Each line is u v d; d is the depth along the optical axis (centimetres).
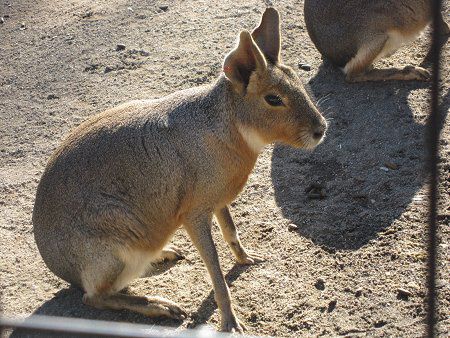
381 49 226
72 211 174
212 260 175
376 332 168
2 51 264
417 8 225
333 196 197
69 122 229
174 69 242
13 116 235
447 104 214
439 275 175
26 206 205
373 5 223
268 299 177
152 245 178
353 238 186
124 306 177
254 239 190
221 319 174
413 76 224
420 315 169
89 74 246
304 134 175
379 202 193
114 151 175
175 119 175
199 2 271
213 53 245
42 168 216
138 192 174
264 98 173
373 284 176
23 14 286
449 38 235
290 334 171
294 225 191
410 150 205
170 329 174
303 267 182
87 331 134
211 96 175
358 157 205
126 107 181
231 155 175
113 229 173
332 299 175
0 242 196
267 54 177
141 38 258
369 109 219
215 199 176
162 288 183
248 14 259
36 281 187
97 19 272
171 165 174
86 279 176
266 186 202
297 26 251
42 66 254
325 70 234
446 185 194
